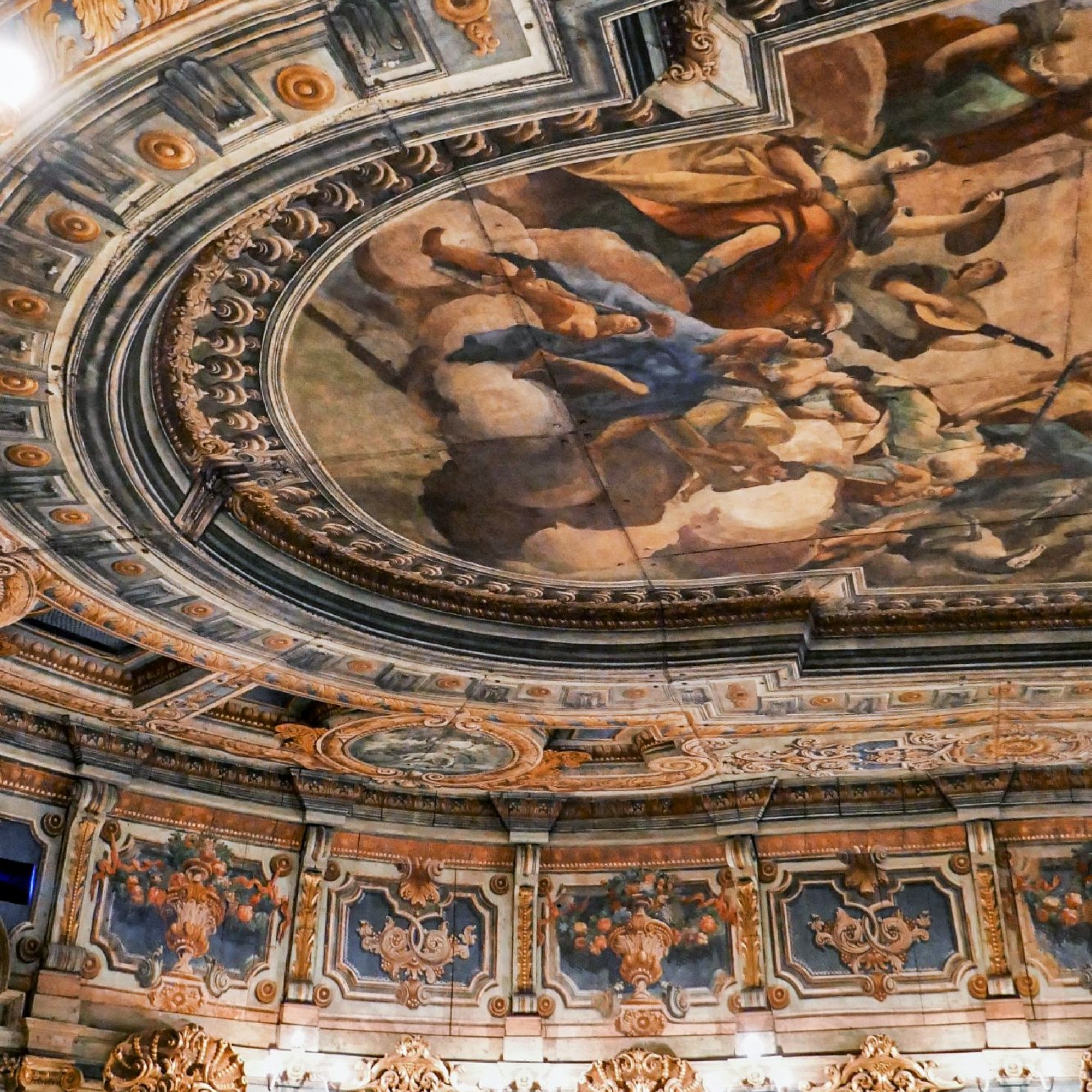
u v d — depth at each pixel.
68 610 10.09
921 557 10.38
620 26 5.26
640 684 11.58
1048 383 8.05
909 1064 13.62
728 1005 14.39
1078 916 14.11
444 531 9.92
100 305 6.68
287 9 5.01
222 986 13.28
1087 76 5.81
